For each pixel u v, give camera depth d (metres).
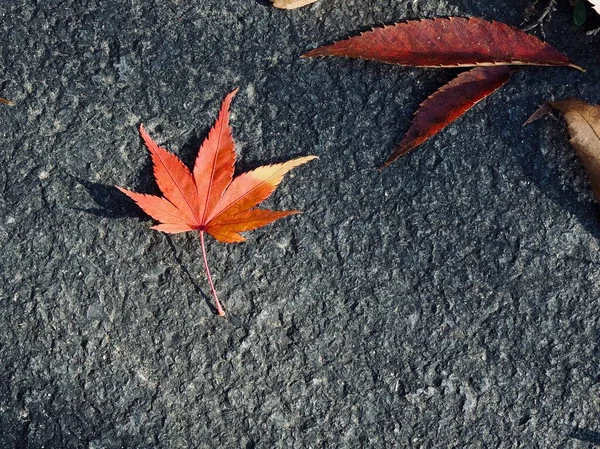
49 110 0.59
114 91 0.59
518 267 0.58
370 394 0.58
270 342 0.58
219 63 0.59
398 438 0.58
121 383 0.58
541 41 0.58
